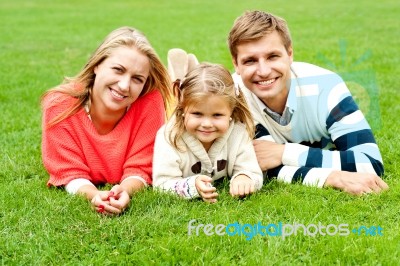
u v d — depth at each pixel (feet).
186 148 11.41
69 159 11.90
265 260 8.76
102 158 12.21
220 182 12.12
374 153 11.89
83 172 12.01
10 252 9.31
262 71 11.67
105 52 11.57
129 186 11.60
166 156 11.40
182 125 11.23
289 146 12.08
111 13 57.62
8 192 11.55
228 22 47.62
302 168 11.84
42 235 9.72
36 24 48.08
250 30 11.59
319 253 9.04
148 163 12.22
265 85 11.88
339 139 12.18
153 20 50.39
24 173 12.94
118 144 12.19
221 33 39.91
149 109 12.36
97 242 9.55
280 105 12.36
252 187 11.10
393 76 23.02
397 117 16.55
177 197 11.12
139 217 10.24
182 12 57.62
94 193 11.18
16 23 48.78
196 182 10.92
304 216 10.27
